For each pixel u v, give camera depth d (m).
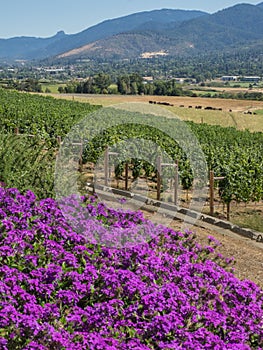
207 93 136.25
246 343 5.35
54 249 6.52
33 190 9.23
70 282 5.79
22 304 5.23
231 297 6.14
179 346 4.74
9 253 6.15
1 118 26.73
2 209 7.59
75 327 5.03
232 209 15.91
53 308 5.09
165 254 6.94
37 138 15.52
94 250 6.90
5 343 4.43
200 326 5.34
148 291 5.67
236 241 11.68
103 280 5.83
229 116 67.19
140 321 5.27
